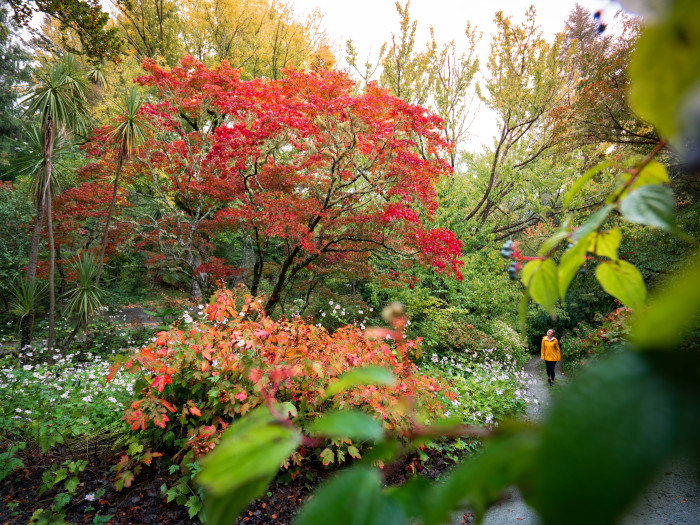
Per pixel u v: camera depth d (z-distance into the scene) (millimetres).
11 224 10961
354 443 3029
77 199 8750
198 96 7848
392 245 7461
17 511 2795
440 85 14633
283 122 6336
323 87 6539
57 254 9758
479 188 15016
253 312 4125
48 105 6402
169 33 14672
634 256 5414
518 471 155
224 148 6844
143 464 3215
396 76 13953
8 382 4414
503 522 2686
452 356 7805
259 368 2900
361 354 3484
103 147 8461
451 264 6871
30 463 3258
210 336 3189
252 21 14805
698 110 124
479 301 10773
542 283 407
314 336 3455
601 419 124
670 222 255
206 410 3174
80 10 6527
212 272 8656
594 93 7105
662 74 134
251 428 268
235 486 240
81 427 3436
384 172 7117
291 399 3020
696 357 121
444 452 3473
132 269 14680
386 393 2918
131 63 13672
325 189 7672
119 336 9234
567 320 12117
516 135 14531
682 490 2855
